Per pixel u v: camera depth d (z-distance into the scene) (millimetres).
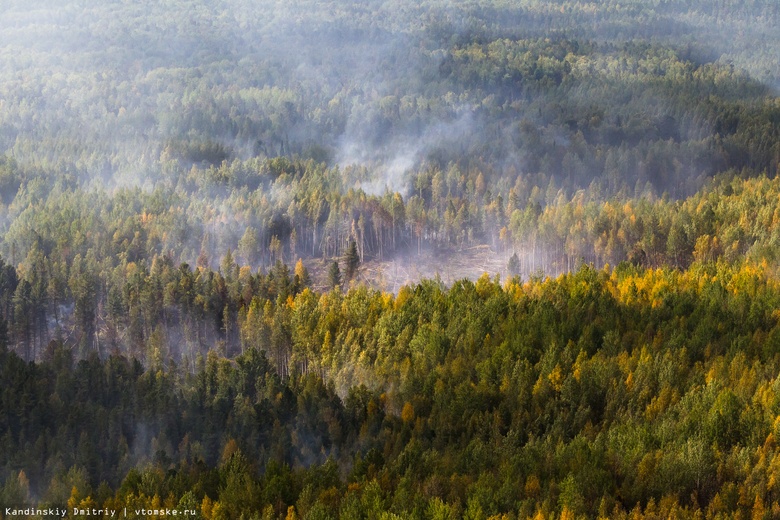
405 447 190125
